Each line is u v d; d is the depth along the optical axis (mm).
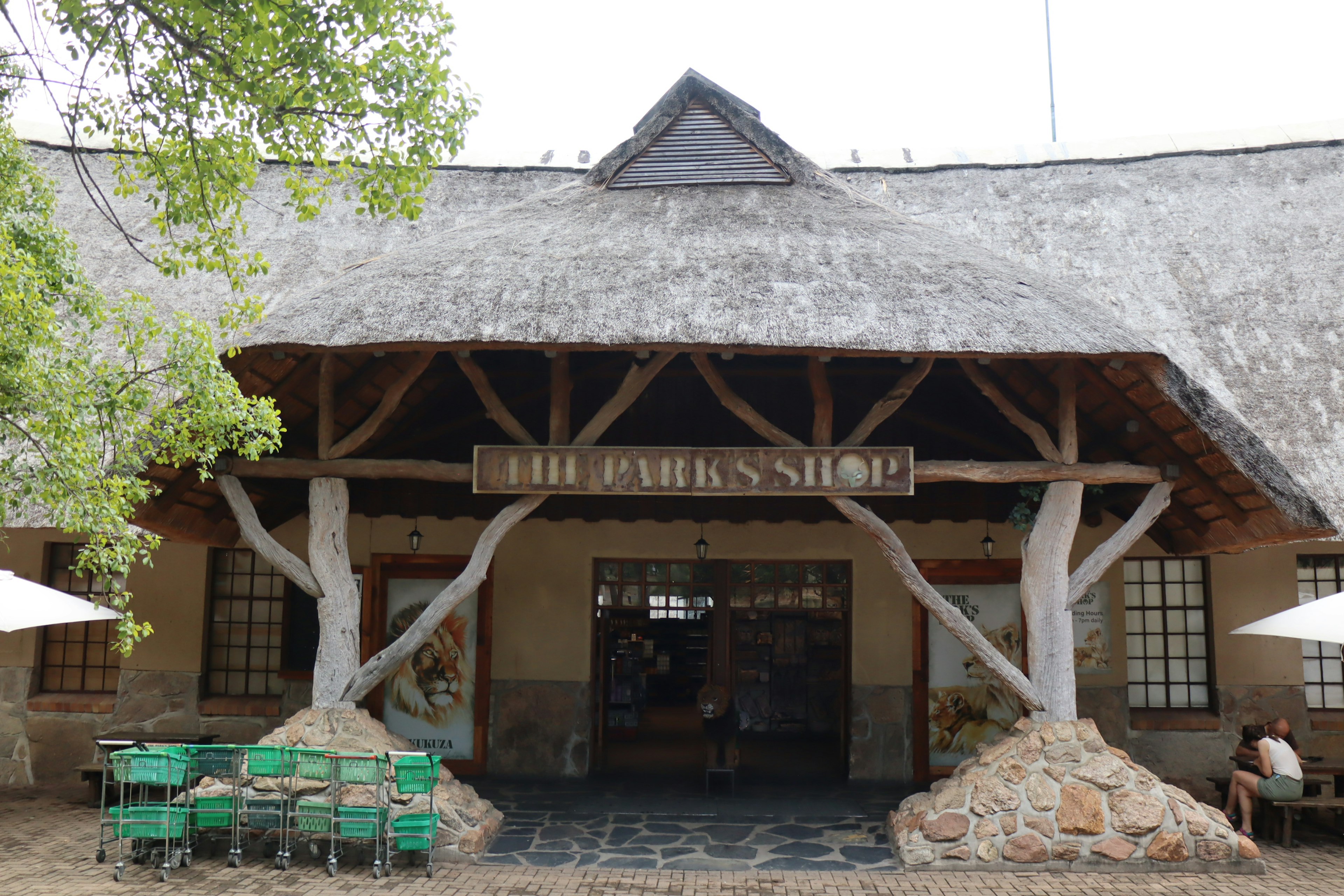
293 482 8758
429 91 6473
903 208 11266
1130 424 7211
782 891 6117
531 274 7129
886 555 7086
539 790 8992
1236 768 9227
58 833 7480
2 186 6352
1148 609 9766
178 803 6652
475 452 7023
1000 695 9586
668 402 9430
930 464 7090
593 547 9930
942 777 9531
